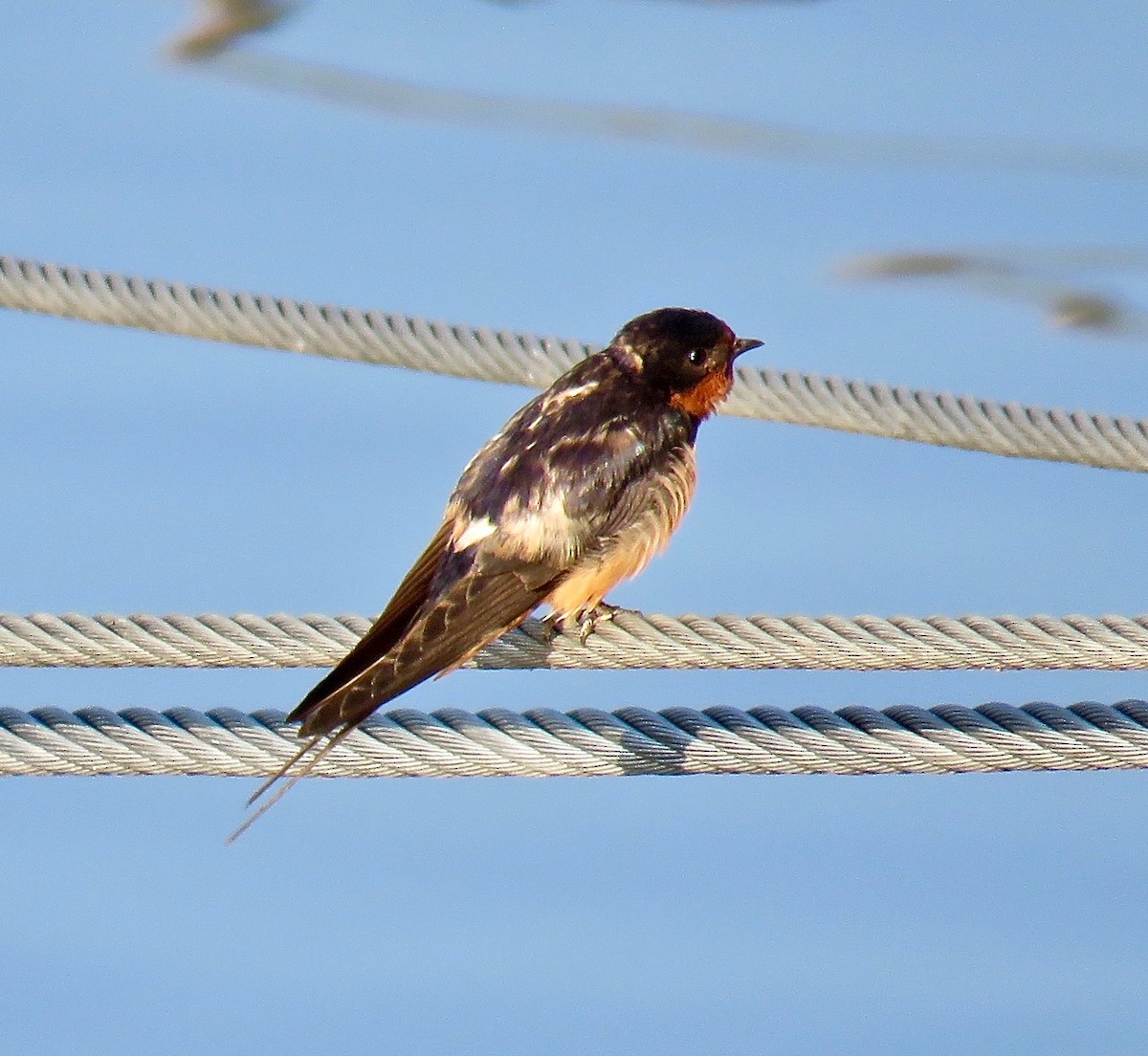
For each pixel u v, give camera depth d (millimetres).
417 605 12086
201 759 10969
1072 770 11453
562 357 16016
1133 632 11703
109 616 11391
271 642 11531
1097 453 15773
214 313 15922
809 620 11742
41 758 10859
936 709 11406
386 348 15922
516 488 12742
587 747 11109
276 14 27406
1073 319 23109
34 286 15891
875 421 15633
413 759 11016
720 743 11188
